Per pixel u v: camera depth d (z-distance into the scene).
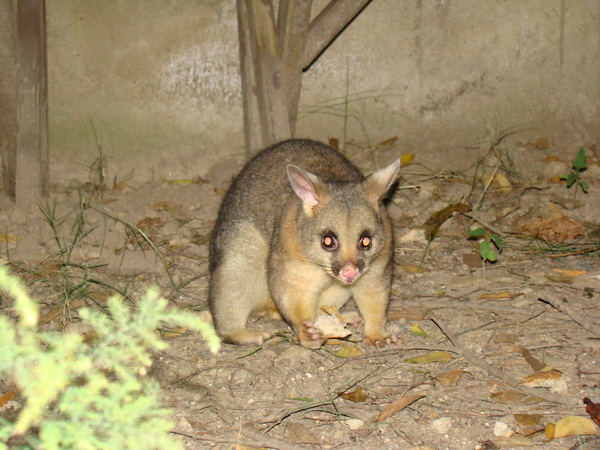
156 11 2.32
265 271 1.88
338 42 2.38
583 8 2.40
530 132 2.45
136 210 2.24
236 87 2.37
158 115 2.37
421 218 2.21
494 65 2.42
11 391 1.66
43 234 2.14
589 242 2.10
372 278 1.81
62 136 2.35
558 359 1.74
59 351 1.38
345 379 1.73
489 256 1.98
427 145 2.45
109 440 1.40
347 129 2.43
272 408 1.66
